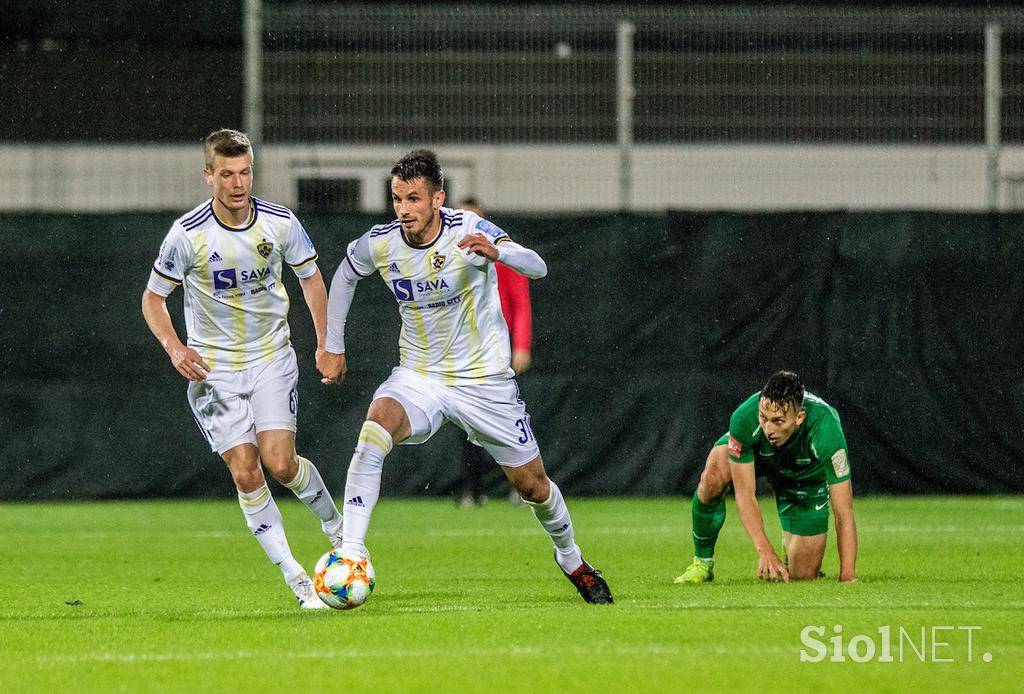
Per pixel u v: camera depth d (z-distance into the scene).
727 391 46.47
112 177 58.41
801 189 55.97
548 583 26.48
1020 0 57.06
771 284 46.47
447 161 56.34
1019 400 46.75
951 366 46.62
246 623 20.28
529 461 22.23
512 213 46.25
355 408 45.53
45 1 57.94
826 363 46.44
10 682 15.67
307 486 24.03
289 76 50.59
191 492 45.94
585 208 56.28
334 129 51.91
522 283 34.81
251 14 46.03
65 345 45.66
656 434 46.44
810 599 22.75
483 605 22.44
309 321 45.34
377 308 45.66
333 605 20.81
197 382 23.41
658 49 53.22
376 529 39.53
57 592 25.56
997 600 22.48
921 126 50.94
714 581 26.58
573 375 46.31
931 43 50.78
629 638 18.20
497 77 51.75
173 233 22.91
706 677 15.55
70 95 58.59
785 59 51.97
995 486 46.81
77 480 45.59
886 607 21.44
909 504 45.66
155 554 33.44
